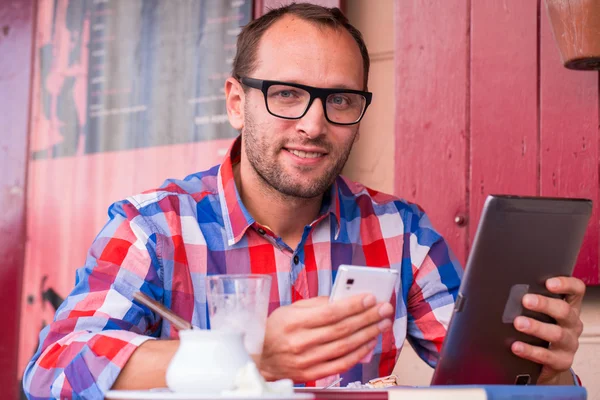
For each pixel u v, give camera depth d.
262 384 0.87
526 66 2.14
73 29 2.89
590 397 2.09
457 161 2.21
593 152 2.05
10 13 3.01
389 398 0.97
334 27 1.49
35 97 2.96
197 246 1.56
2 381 2.96
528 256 1.13
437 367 1.16
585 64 1.94
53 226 2.90
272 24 1.51
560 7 1.88
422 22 2.28
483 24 2.20
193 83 2.63
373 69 2.51
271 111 1.46
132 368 1.14
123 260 1.44
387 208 1.77
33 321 2.92
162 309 1.10
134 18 2.77
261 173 1.50
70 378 1.16
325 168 1.48
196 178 1.69
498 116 2.17
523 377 1.21
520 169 2.14
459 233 2.20
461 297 1.12
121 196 2.76
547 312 1.16
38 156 2.95
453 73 2.23
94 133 2.83
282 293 1.58
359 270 1.04
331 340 1.06
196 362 0.91
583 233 1.18
